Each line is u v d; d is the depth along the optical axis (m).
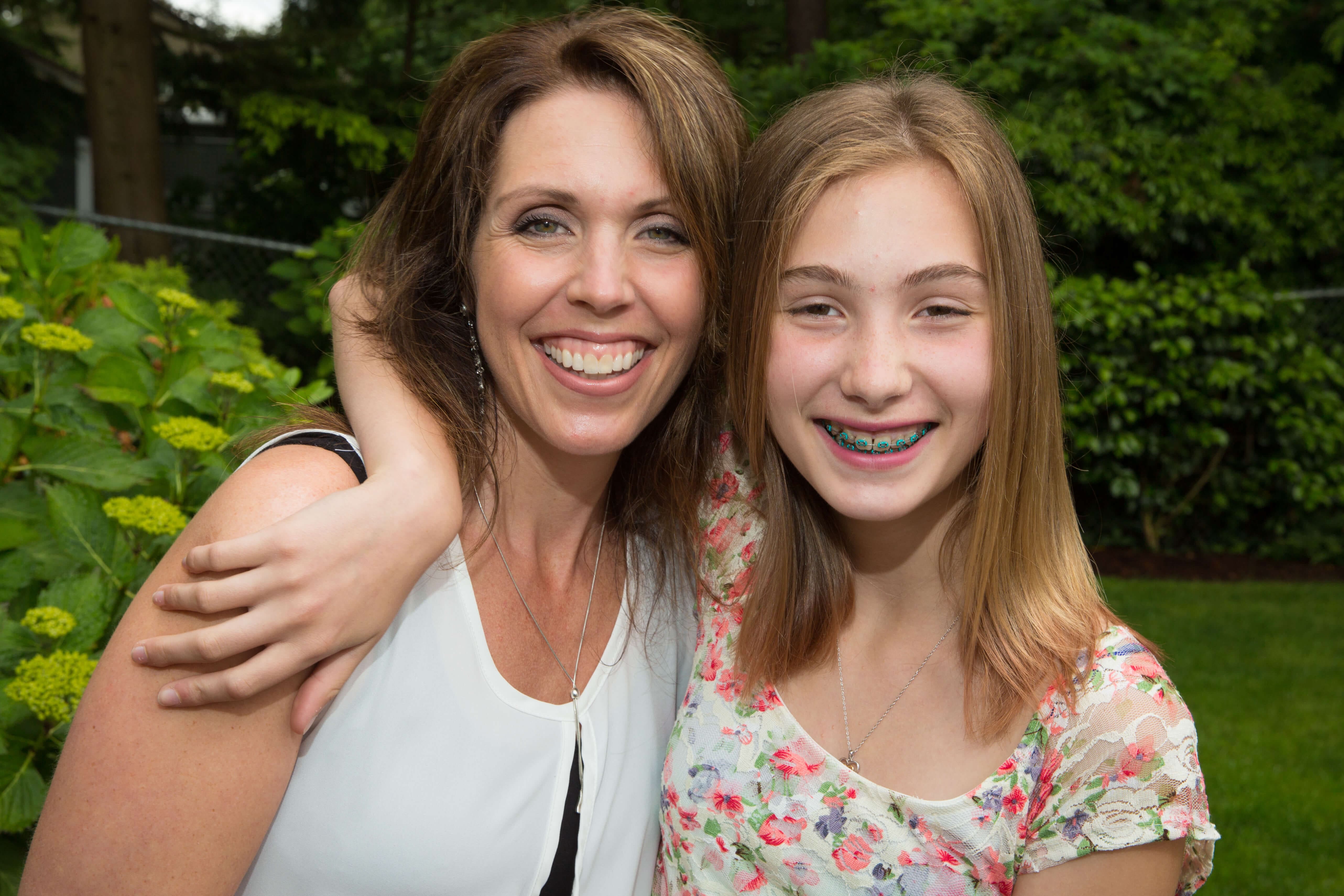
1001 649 1.26
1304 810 3.57
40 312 2.55
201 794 1.04
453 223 1.39
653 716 1.54
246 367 2.37
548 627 1.44
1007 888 1.28
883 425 1.27
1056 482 1.33
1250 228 7.73
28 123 10.40
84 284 2.76
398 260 1.43
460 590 1.32
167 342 2.14
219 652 0.99
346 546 1.04
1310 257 8.09
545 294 1.32
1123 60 7.30
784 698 1.45
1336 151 8.18
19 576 1.68
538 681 1.41
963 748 1.31
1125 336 6.75
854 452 1.31
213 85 10.67
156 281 3.67
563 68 1.33
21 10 10.59
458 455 1.33
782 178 1.30
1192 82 7.39
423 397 1.33
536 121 1.31
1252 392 6.70
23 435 1.85
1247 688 4.71
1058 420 1.33
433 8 13.35
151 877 1.03
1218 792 3.73
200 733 1.04
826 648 1.44
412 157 1.46
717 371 1.58
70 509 1.71
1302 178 7.75
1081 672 1.23
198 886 1.06
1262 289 6.95
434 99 1.41
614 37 1.32
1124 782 1.19
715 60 1.45
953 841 1.28
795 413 1.32
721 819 1.41
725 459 1.65
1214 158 7.52
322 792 1.20
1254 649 5.23
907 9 7.97
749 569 1.56
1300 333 7.31
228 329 2.96
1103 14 7.84
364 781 1.21
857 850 1.33
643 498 1.62
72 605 1.61
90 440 1.89
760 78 7.64
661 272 1.35
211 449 1.90
